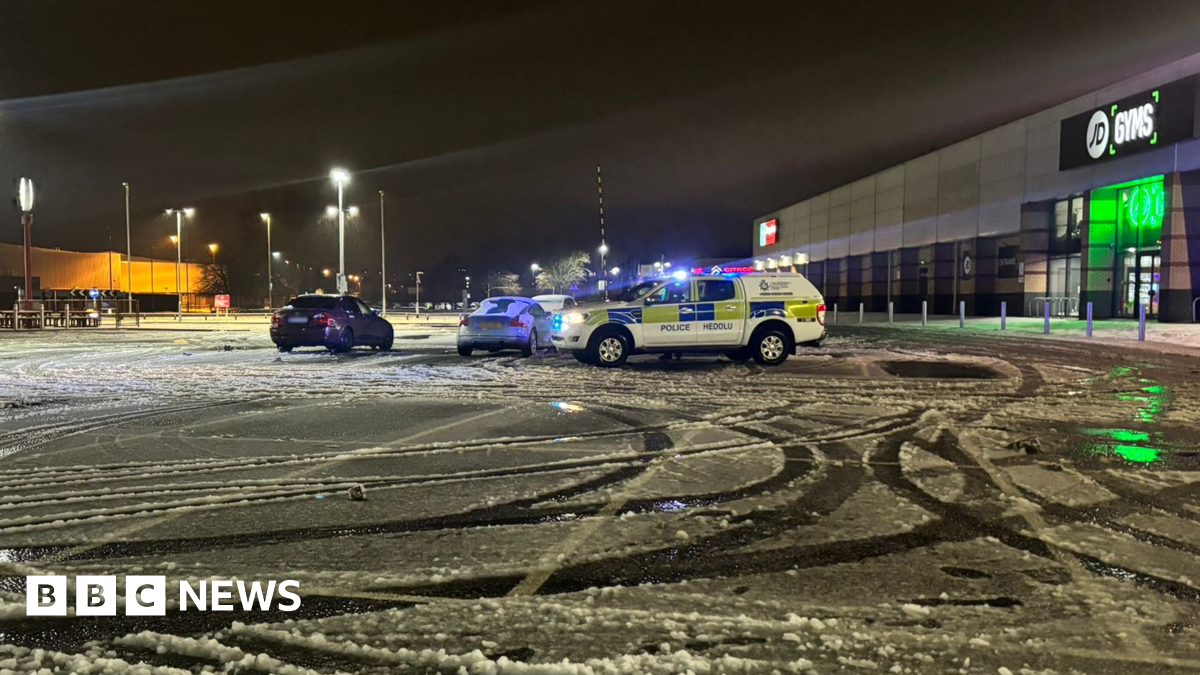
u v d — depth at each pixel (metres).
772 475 6.26
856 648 3.28
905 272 49.59
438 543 4.64
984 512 5.22
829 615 3.61
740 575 4.12
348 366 15.88
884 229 52.25
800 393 11.13
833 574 4.12
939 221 45.22
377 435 7.98
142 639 3.38
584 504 5.45
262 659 3.20
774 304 15.25
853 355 17.58
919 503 5.44
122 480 6.12
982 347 19.91
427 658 3.20
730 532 4.83
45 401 10.54
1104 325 27.84
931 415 9.17
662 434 8.02
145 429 8.35
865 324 35.19
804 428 8.35
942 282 45.38
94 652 3.28
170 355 19.03
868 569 4.20
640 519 5.09
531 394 11.15
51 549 4.54
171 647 3.32
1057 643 3.32
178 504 5.44
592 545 4.59
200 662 3.20
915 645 3.31
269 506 5.41
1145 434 7.97
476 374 14.03
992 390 11.43
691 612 3.64
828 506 5.37
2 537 4.74
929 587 3.94
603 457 6.92
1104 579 4.04
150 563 4.31
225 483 6.03
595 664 3.12
